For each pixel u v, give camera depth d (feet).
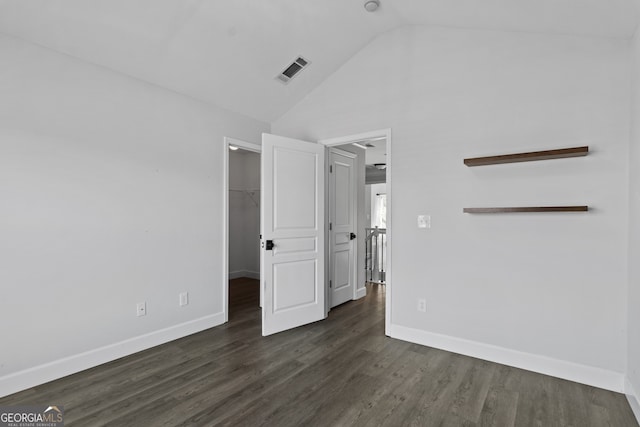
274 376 8.10
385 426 6.25
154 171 9.87
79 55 8.27
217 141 11.64
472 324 9.32
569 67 8.07
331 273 13.91
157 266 9.93
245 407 6.81
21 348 7.41
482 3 7.80
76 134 8.29
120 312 9.10
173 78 9.95
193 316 10.94
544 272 8.32
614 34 7.37
